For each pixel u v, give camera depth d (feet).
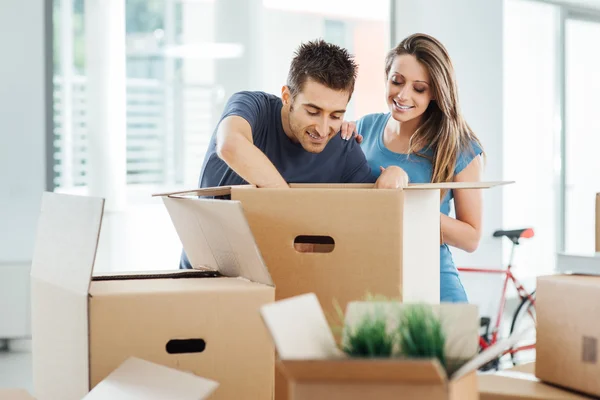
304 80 5.97
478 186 5.03
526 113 21.21
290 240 4.84
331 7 17.42
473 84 18.65
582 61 22.66
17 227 15.08
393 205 4.70
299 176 6.72
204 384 3.73
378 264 4.73
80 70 15.37
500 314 15.31
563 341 4.32
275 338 3.14
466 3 18.56
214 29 16.17
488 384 4.48
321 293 4.81
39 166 15.15
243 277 4.72
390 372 2.93
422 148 7.67
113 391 3.88
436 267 5.31
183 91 16.08
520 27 20.95
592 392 4.14
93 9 15.37
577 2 21.68
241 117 6.28
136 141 15.79
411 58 7.40
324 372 3.00
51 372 4.58
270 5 16.63
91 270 4.10
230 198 5.38
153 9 15.76
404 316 3.32
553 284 4.38
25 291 14.88
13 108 14.94
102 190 15.56
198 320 4.25
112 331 4.12
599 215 5.34
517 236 15.55
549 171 21.75
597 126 22.91
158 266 15.97
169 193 4.99
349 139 6.93
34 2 14.93
